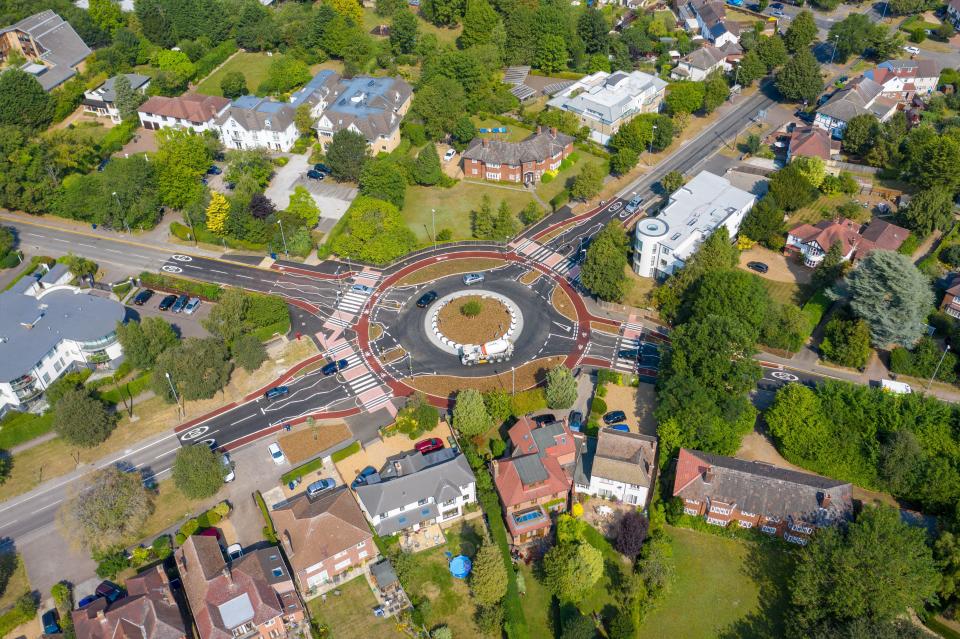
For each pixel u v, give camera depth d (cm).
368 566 12556
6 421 14962
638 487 13050
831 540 11531
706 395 13900
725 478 12850
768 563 12450
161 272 18875
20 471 14312
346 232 19875
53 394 15125
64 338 15950
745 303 15725
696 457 13362
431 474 13062
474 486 13212
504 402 14662
